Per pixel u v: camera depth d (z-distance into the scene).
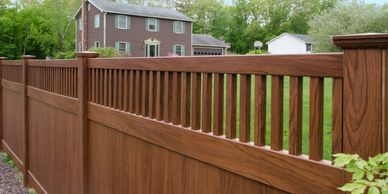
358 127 1.12
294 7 54.16
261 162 1.48
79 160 3.26
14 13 37.59
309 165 1.29
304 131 3.65
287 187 1.37
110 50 23.78
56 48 40.88
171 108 2.08
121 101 2.63
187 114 1.94
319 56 1.25
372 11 23.55
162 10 34.59
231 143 1.62
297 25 53.50
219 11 59.56
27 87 5.23
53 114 4.08
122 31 31.28
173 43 34.09
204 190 1.81
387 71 1.06
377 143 1.08
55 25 40.16
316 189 1.26
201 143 1.80
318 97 1.28
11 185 5.36
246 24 56.62
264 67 1.47
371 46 1.08
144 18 32.38
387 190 0.95
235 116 1.64
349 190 0.99
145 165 2.32
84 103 3.18
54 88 4.09
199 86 1.86
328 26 24.31
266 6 54.81
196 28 59.56
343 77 1.17
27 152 5.29
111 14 30.70
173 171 2.05
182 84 1.96
